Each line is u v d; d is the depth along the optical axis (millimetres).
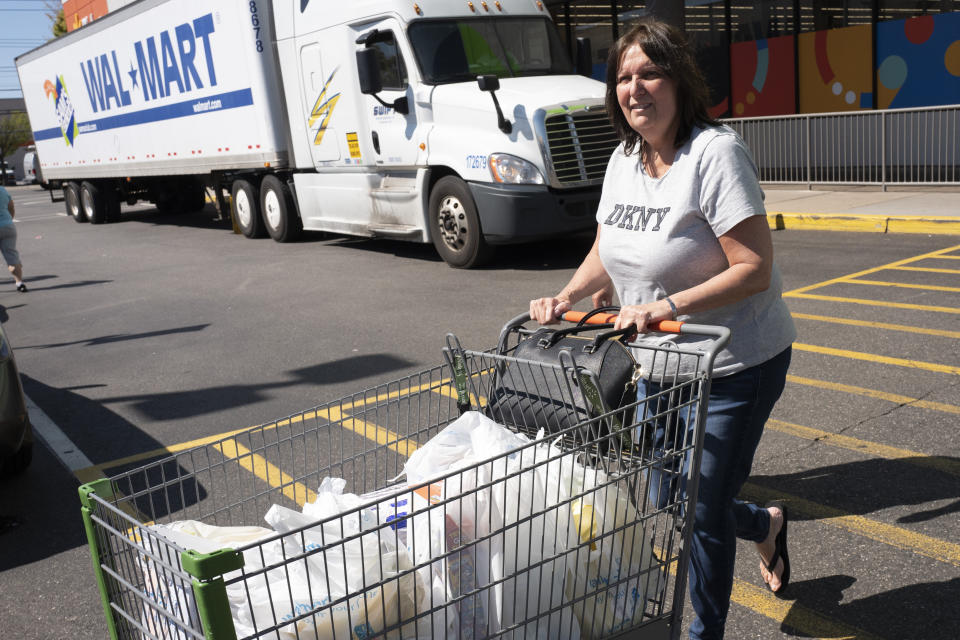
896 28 14273
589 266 2924
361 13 10992
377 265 11539
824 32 15258
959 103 13758
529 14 11305
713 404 2582
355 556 2047
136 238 17953
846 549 3535
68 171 22016
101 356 7992
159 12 15477
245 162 14008
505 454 2064
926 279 7949
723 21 16750
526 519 2100
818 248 9836
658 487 2467
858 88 14969
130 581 2133
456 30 10703
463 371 2746
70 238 19250
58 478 5066
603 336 2404
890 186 12312
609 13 18219
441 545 2113
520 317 2783
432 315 8266
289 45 12484
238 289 10719
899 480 4082
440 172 10766
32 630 3488
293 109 12812
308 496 4094
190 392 6535
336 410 5559
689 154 2469
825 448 4512
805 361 5910
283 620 1995
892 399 5078
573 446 2379
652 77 2430
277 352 7461
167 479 4832
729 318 2547
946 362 5641
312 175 13016
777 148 13523
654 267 2570
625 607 2352
